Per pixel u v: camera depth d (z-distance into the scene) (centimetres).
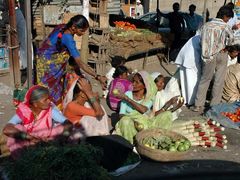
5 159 395
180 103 529
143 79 500
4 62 830
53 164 334
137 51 936
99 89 758
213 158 473
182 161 455
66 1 1097
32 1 1051
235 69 680
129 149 421
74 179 334
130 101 491
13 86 735
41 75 506
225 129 579
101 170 355
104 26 934
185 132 518
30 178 331
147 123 491
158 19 1291
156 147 449
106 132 443
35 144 383
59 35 491
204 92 659
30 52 602
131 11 2114
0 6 823
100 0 945
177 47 1224
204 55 632
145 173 411
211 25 629
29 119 394
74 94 438
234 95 682
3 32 825
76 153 343
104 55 888
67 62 505
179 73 708
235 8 1254
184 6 2233
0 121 566
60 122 405
